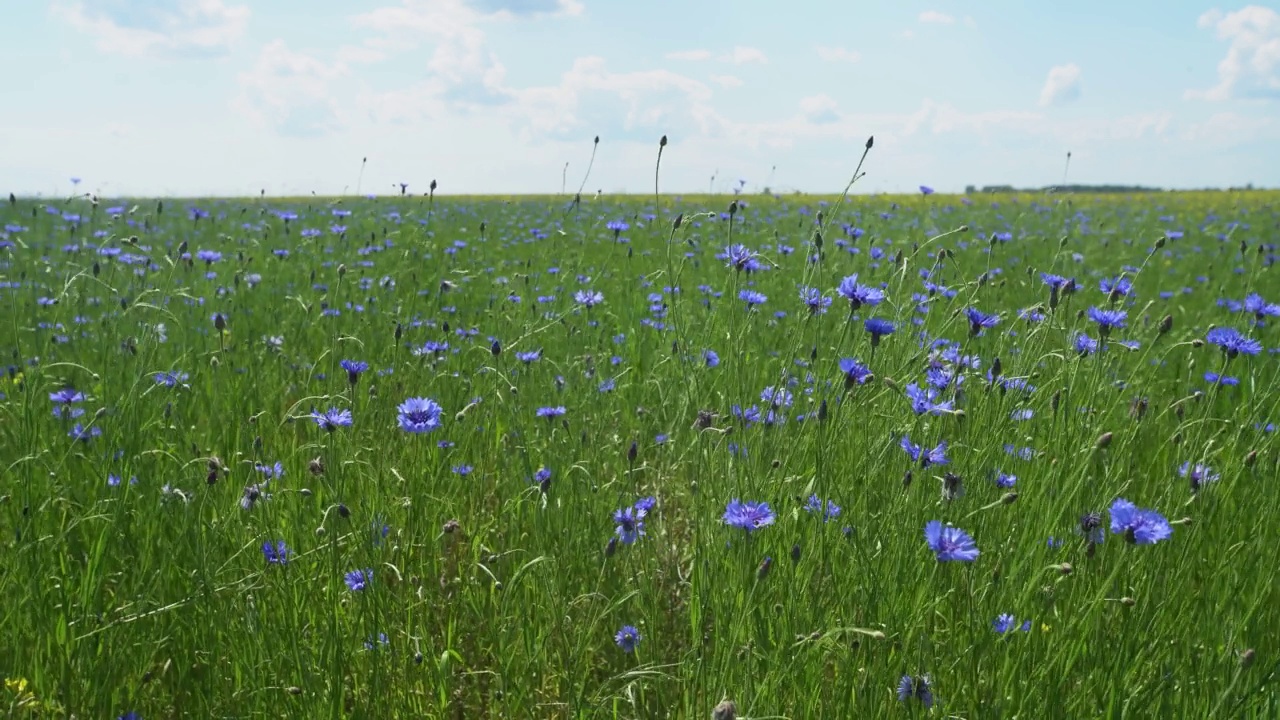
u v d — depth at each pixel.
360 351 6.01
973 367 3.62
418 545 3.47
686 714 2.52
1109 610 2.81
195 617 2.88
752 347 5.12
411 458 4.00
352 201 19.64
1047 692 2.45
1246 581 2.86
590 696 2.95
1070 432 3.27
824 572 2.69
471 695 3.08
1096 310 3.47
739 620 2.42
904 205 21.05
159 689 2.86
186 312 6.54
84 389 4.80
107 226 11.77
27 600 2.83
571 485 3.62
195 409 4.79
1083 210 21.94
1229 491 3.23
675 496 4.19
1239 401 5.43
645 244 12.07
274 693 2.71
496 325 6.06
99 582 2.90
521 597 3.21
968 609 2.71
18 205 14.30
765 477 2.98
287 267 9.30
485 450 4.50
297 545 3.35
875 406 3.43
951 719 2.46
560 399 4.80
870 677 2.44
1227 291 9.23
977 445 3.16
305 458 4.12
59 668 2.72
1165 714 2.42
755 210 16.41
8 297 6.32
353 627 2.98
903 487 2.79
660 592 3.37
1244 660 2.30
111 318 5.23
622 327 7.13
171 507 3.23
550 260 9.52
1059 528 3.01
